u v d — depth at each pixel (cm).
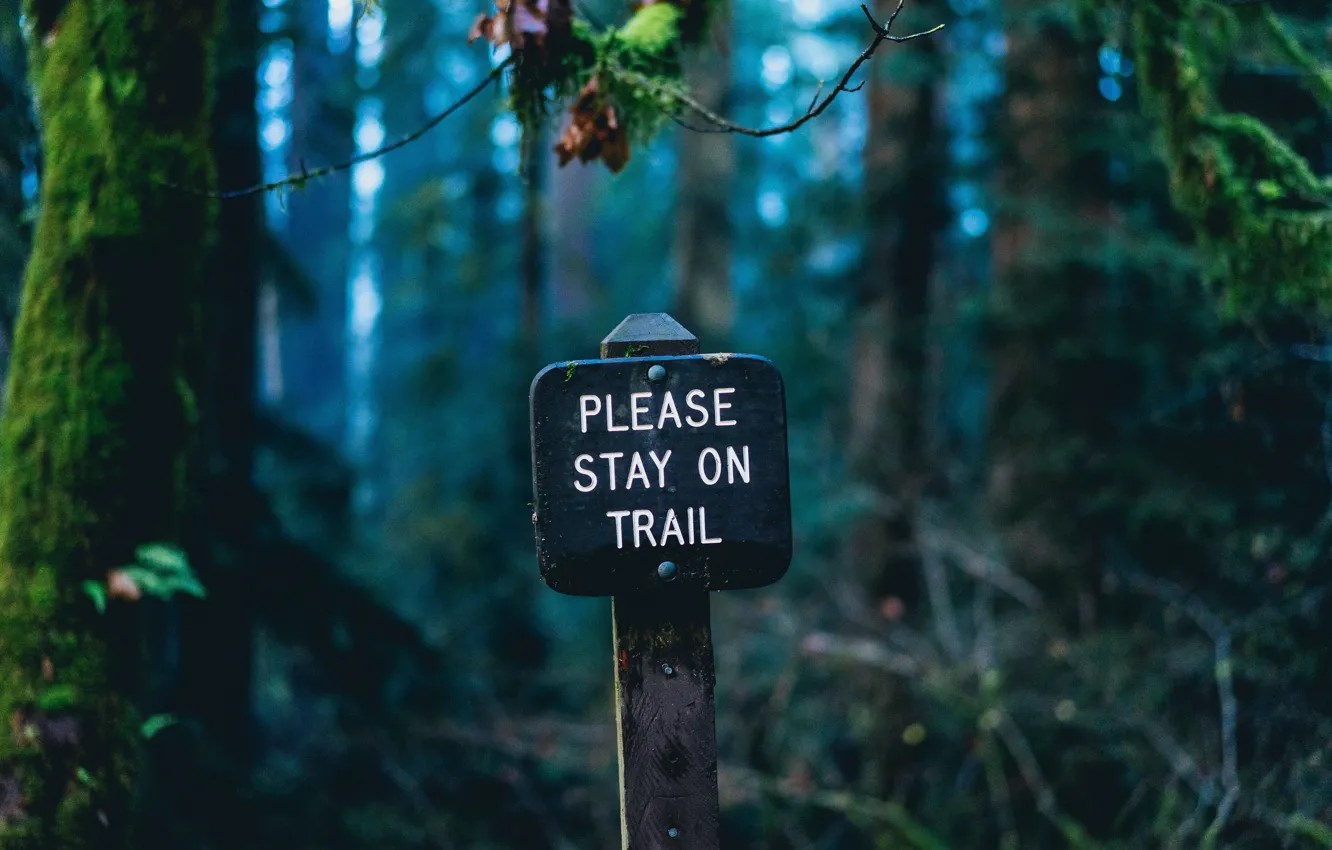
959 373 806
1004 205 568
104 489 235
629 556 195
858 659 617
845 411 820
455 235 973
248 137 534
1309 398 427
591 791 611
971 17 654
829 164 1195
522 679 708
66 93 239
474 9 923
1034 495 573
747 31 1148
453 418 951
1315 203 297
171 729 455
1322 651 399
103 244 236
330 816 506
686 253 1043
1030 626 559
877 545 684
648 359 197
